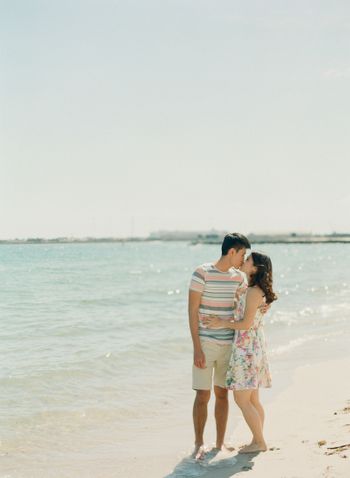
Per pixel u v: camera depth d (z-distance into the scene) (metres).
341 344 13.52
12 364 10.18
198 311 5.94
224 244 5.88
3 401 8.16
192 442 6.68
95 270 41.09
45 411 7.84
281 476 5.20
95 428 7.27
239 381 5.82
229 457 5.84
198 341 5.90
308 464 5.44
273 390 9.02
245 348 5.83
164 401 8.51
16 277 30.09
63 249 124.19
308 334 15.09
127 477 5.62
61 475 5.71
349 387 9.10
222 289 5.88
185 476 5.52
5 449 6.47
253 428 5.94
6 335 12.84
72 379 9.50
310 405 8.02
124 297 22.19
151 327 15.02
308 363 11.26
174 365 10.83
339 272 46.53
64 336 13.09
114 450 6.46
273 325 16.64
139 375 10.01
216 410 6.18
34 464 6.04
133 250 125.44
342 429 6.57
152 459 6.10
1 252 89.69
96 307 18.83
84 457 6.23
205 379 5.97
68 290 23.97
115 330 14.27
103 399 8.52
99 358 10.93
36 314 16.19
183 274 39.38
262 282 5.74
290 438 6.38
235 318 5.88
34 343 12.15
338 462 5.41
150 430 7.20
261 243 198.75
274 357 11.98
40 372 9.70
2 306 17.72
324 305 21.98
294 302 23.20
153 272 41.66
